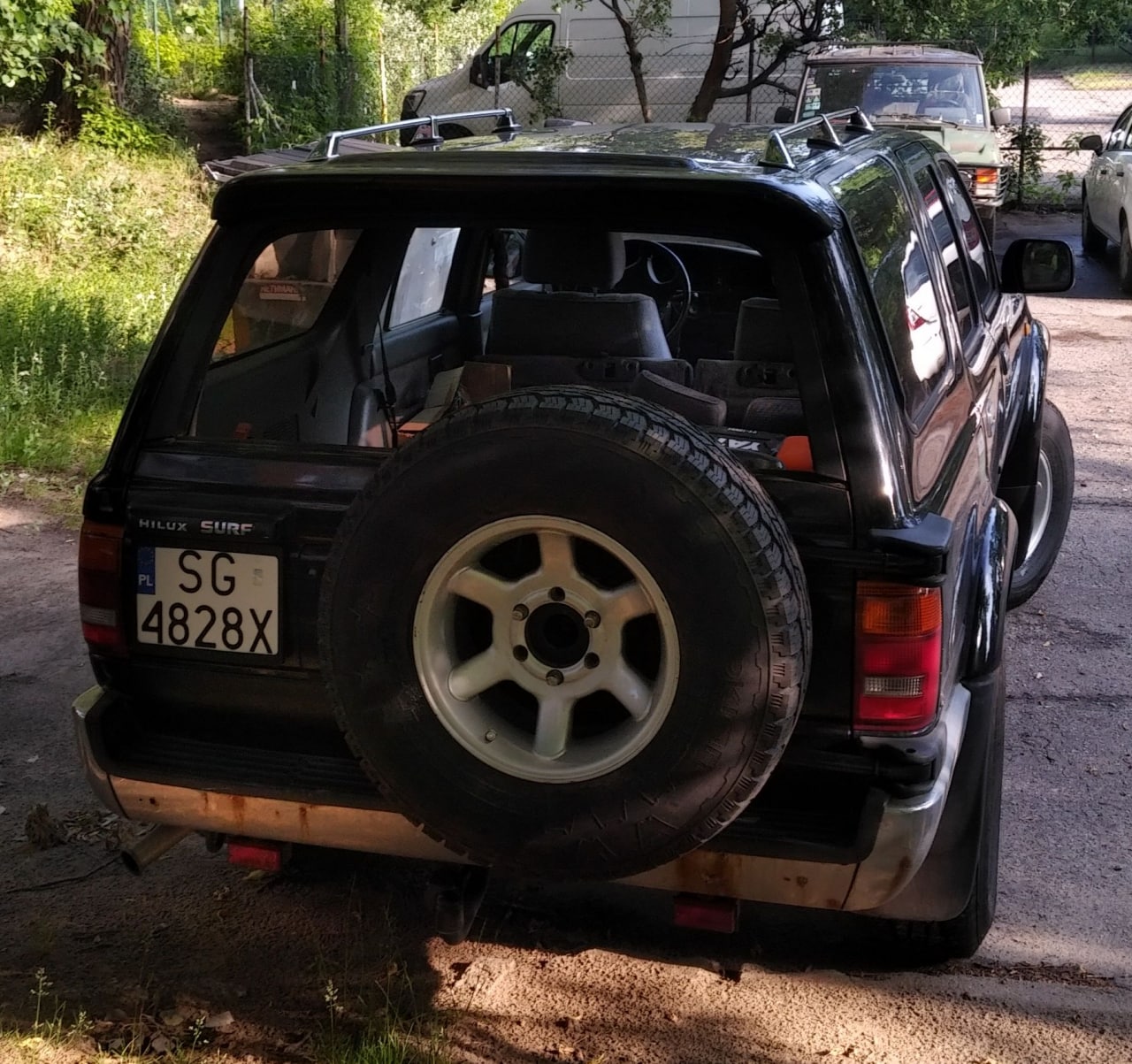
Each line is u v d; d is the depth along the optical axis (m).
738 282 4.37
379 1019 3.14
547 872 2.59
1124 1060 3.05
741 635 2.40
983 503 3.36
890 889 2.69
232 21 23.27
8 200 11.98
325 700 2.89
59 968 3.39
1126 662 5.33
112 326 9.52
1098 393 9.78
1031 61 18.36
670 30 16.91
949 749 2.75
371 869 3.85
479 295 4.53
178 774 2.93
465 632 2.64
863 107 14.06
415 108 18.16
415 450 2.51
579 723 2.69
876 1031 3.15
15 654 5.37
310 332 3.67
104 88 14.98
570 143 3.38
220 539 2.87
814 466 2.62
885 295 3.00
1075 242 16.42
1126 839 4.04
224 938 3.53
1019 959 3.44
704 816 2.49
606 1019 3.20
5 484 7.26
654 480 2.40
